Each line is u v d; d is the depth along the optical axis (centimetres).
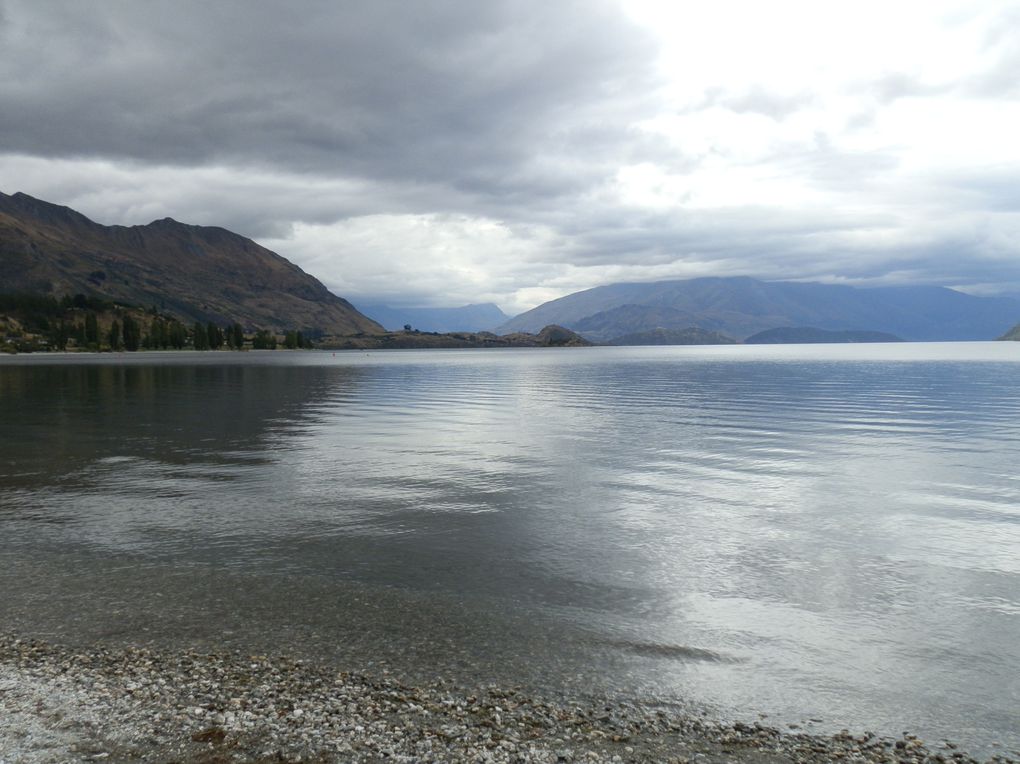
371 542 1769
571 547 1731
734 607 1341
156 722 924
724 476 2695
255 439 3753
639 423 4556
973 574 1535
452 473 2748
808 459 3102
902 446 3491
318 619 1273
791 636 1211
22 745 872
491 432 4084
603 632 1224
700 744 882
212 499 2262
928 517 2045
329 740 879
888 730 923
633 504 2209
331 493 2367
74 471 2772
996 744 889
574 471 2802
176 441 3656
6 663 1100
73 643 1175
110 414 5081
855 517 2044
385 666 1091
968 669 1090
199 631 1221
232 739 882
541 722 929
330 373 12506
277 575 1512
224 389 7969
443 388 8381
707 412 5306
